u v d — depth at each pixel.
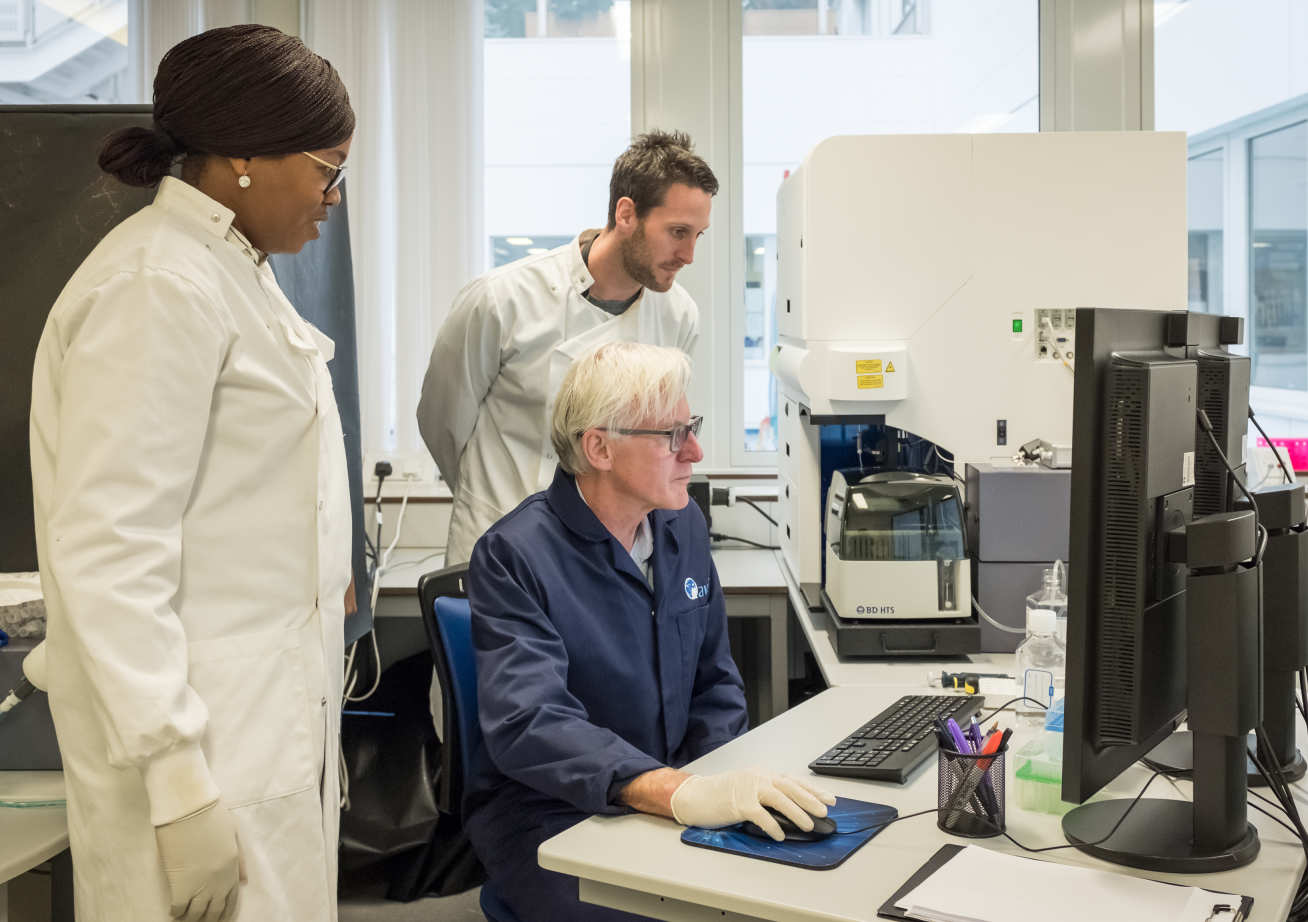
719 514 3.42
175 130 1.28
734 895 1.12
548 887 1.49
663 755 1.68
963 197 2.34
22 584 1.73
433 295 3.42
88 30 3.42
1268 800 1.37
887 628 2.09
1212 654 1.17
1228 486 1.40
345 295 2.39
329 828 1.46
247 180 1.31
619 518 1.63
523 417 2.40
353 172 3.38
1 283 1.85
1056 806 1.33
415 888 2.57
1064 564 2.10
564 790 1.36
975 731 1.33
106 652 1.16
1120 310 1.17
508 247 3.54
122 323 1.21
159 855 1.25
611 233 2.27
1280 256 3.49
